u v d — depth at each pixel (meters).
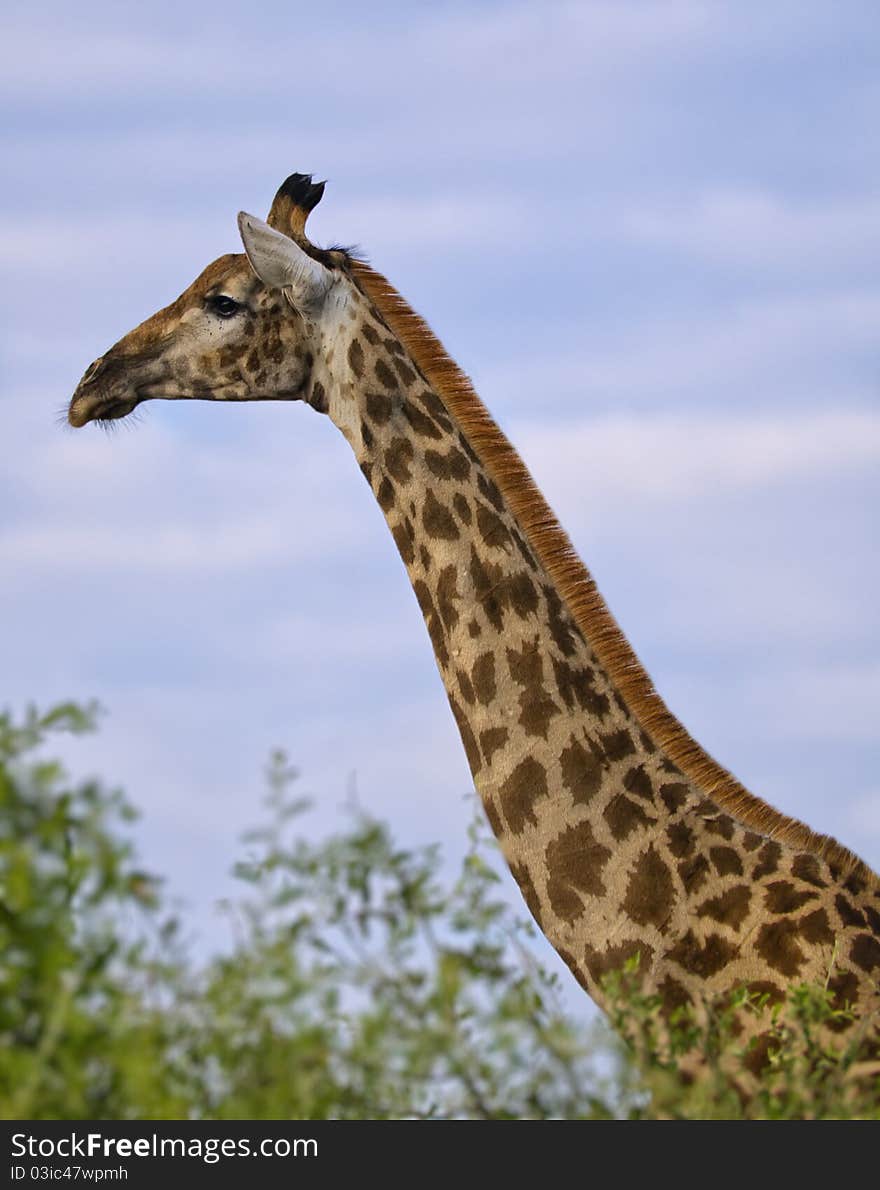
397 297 27.25
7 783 10.76
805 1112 16.19
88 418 28.91
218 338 28.23
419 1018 13.59
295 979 12.45
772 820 23.58
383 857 13.82
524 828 23.66
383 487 26.11
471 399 26.30
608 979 16.95
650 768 23.72
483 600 24.84
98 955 11.14
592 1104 14.51
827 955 21.41
